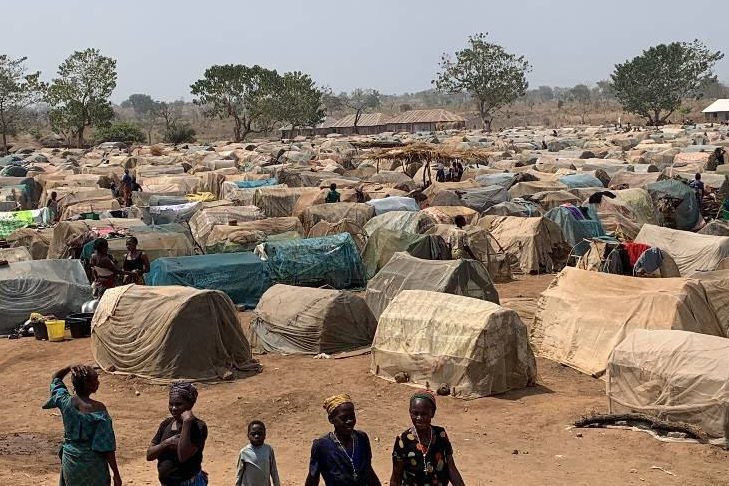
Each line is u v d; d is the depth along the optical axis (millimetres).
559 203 33188
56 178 46938
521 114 167625
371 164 54531
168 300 16016
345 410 6988
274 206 34250
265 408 14039
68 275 20750
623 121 138375
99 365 16562
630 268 21344
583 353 16141
